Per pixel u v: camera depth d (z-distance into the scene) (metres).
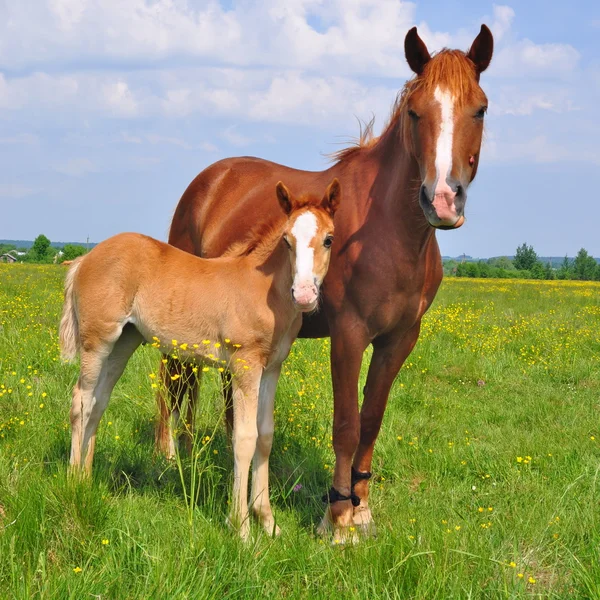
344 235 3.70
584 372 7.72
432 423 5.62
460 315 12.40
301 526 3.78
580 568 2.97
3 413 4.84
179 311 3.77
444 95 3.25
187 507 3.26
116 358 4.09
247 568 2.90
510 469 4.48
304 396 5.64
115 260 3.78
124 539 3.09
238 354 3.65
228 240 4.59
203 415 5.33
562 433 5.36
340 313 3.67
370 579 2.91
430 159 3.21
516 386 7.22
